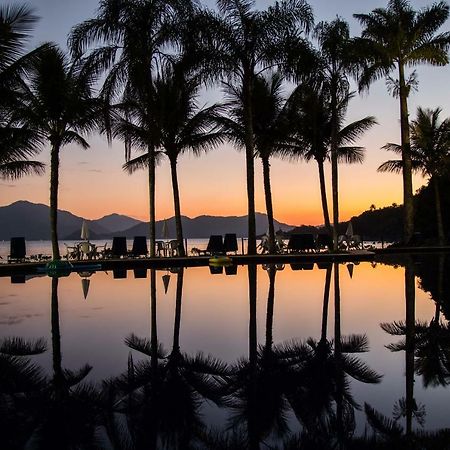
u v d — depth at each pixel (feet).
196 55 51.88
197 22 51.93
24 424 9.20
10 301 25.57
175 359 13.62
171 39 51.70
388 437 8.33
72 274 44.04
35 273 46.75
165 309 22.72
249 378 11.89
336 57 64.95
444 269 43.01
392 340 15.76
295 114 66.08
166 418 9.37
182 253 59.57
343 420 9.13
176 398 10.47
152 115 53.16
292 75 54.08
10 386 11.26
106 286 32.78
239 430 8.78
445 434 8.40
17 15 32.24
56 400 10.37
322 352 14.29
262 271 44.47
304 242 69.46
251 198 56.24
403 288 29.89
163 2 50.83
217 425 9.00
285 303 24.29
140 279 37.78
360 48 64.59
